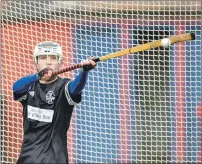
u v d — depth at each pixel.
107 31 26.02
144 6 25.72
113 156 26.00
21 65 25.33
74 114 25.66
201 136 26.20
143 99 26.25
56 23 25.64
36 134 16.42
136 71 26.12
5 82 25.05
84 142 25.70
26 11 25.44
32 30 25.47
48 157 16.14
